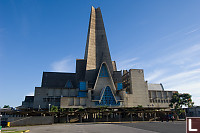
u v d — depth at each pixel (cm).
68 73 10706
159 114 7644
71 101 7938
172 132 2308
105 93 8519
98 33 10725
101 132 2427
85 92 8944
